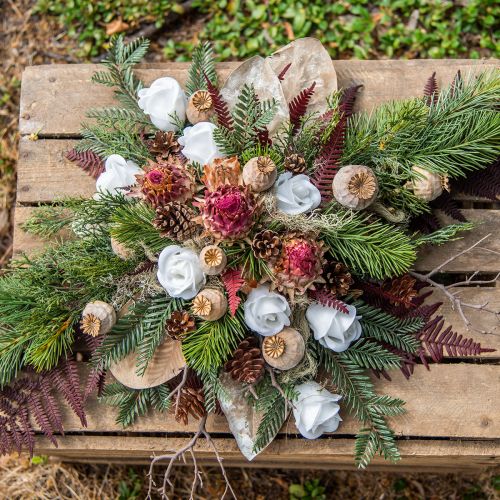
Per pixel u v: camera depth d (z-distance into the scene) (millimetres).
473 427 1593
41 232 1627
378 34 2047
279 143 1560
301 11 2041
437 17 2027
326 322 1497
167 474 1533
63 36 2096
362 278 1558
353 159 1544
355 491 1918
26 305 1567
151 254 1516
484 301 1619
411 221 1609
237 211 1427
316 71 1604
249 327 1519
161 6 2070
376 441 1560
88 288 1550
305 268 1450
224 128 1516
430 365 1604
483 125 1534
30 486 1949
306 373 1524
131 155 1574
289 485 1925
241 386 1554
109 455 1747
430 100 1628
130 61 1641
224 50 2049
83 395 1615
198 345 1486
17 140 2070
